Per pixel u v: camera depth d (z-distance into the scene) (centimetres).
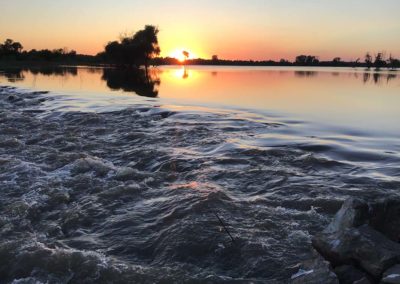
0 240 624
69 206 762
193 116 1661
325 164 959
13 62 11188
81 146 1186
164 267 537
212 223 645
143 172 927
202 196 748
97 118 1612
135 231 646
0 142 1194
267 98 2428
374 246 471
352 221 525
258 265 541
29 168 959
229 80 4519
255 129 1395
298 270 523
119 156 1087
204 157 1029
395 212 543
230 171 908
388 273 439
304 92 2894
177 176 900
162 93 2769
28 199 780
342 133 1330
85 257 550
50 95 2573
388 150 1096
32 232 659
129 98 2403
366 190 786
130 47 7762
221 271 538
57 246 605
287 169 924
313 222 657
